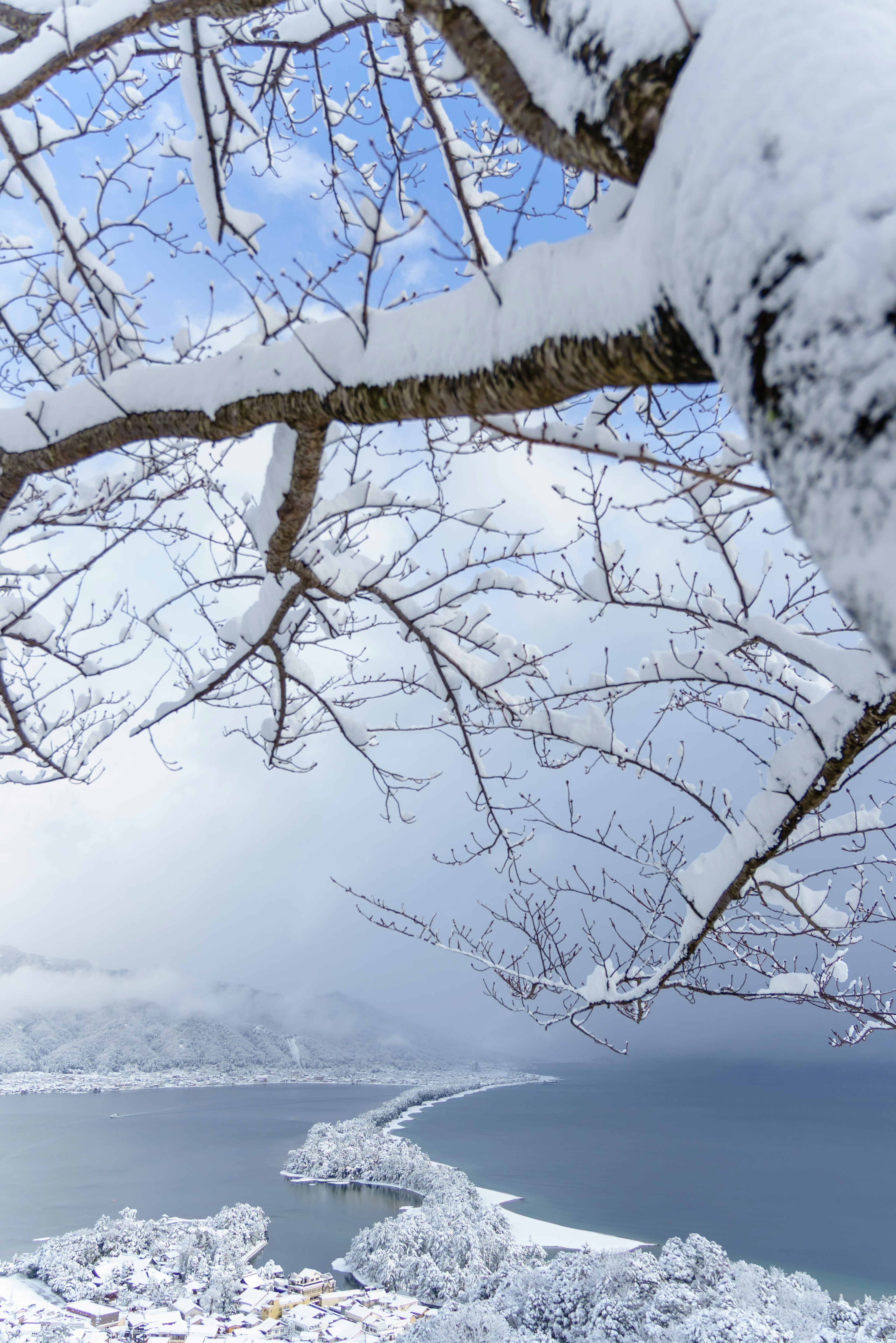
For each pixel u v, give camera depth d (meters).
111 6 2.39
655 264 1.03
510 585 3.69
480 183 3.68
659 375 1.20
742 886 3.02
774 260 0.75
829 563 0.66
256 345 2.36
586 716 3.52
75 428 2.72
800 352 0.70
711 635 3.22
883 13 0.90
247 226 3.21
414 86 3.29
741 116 0.85
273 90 3.93
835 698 2.70
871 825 3.00
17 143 3.10
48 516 3.87
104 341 3.37
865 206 0.69
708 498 2.76
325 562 3.52
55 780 4.79
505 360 1.43
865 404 0.64
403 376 1.74
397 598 3.67
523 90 1.41
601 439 2.08
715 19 1.01
